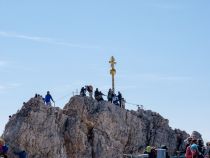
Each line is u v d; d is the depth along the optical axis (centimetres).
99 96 7694
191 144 2983
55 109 6862
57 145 6475
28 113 6481
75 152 6688
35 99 6656
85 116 7344
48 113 6612
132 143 7788
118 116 7625
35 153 6328
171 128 8525
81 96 7525
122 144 7500
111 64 8062
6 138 6303
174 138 8412
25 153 5984
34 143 6331
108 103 7631
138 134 7919
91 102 7525
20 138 6278
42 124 6481
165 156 3603
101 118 7344
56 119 6725
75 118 6900
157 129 8262
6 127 6494
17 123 6425
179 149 8388
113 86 8038
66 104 7556
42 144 6372
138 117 8181
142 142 7969
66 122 6831
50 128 6519
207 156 3142
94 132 6981
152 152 3531
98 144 6894
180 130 8681
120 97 7981
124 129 7650
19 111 6612
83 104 7419
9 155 6162
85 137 6800
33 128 6391
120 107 7862
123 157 7194
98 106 7525
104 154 6862
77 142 6700
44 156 6362
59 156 6475
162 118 8450
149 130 8181
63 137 6694
